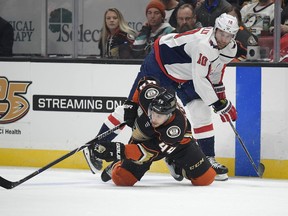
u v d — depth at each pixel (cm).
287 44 1759
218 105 1622
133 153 1458
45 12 1859
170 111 1409
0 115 1884
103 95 1820
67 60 1834
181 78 1655
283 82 1719
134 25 1856
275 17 1734
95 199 1395
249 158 1662
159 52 1648
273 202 1390
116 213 1260
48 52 1880
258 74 1733
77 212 1266
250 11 1791
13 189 1512
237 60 1791
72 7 1845
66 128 1847
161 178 1706
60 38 1867
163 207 1320
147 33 1845
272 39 1766
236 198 1428
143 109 1470
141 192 1481
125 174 1552
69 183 1603
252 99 1741
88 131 1834
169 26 1834
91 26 1864
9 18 1897
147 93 1470
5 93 1878
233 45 1609
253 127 1744
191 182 1595
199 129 1689
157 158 1525
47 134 1859
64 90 1842
